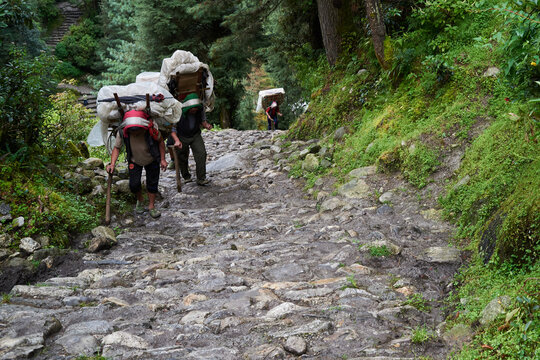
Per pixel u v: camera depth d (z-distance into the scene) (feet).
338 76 36.22
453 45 25.40
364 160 25.63
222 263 16.92
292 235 19.70
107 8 115.44
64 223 19.44
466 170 19.71
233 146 44.47
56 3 142.51
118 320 12.39
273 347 10.57
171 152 29.66
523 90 15.40
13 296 14.16
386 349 10.27
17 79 21.65
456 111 22.65
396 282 14.05
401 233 18.07
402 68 27.63
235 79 86.17
